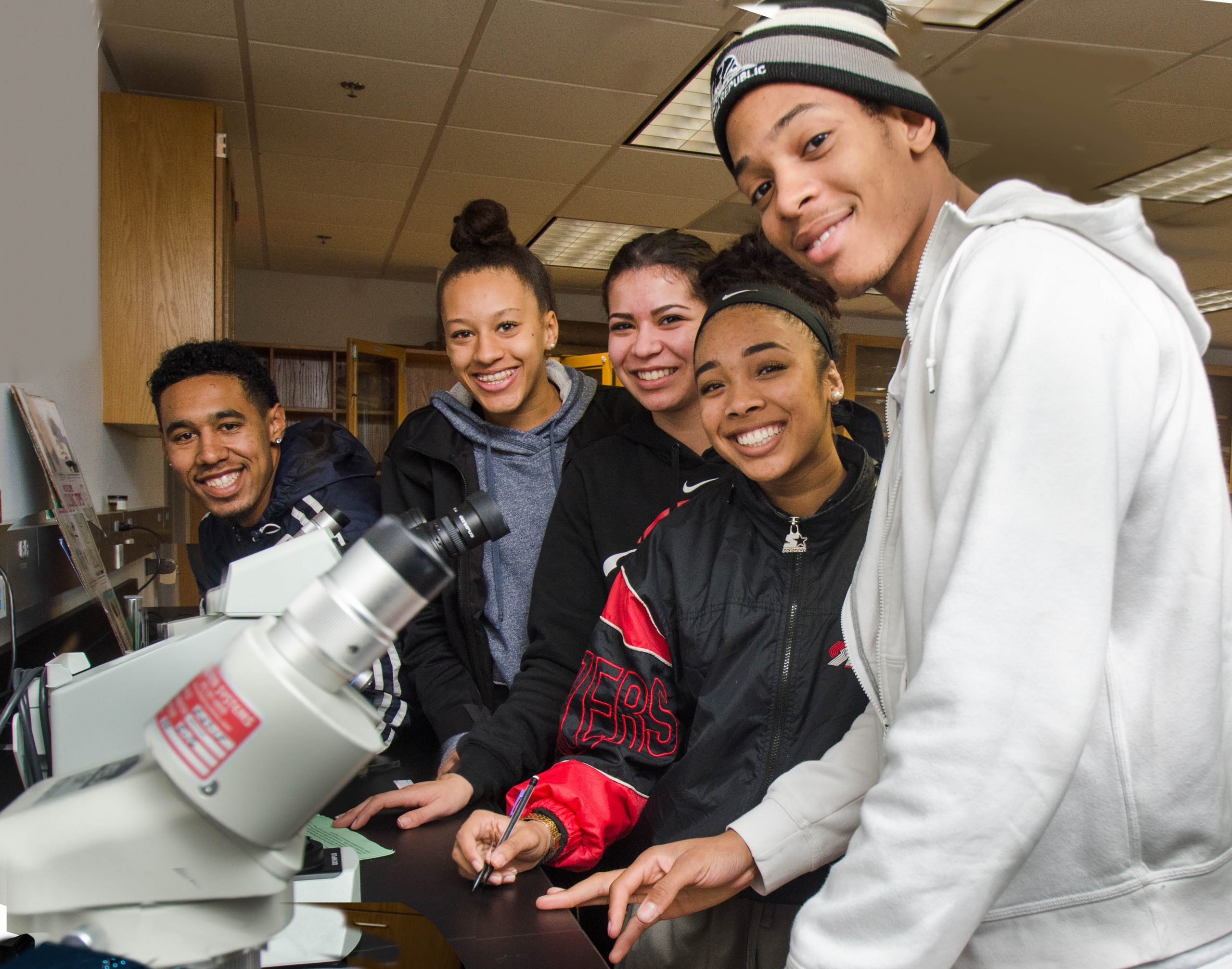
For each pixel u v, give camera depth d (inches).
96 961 13.3
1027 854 19.3
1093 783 22.0
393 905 30.5
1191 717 21.8
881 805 20.7
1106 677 21.9
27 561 62.7
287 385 269.4
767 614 39.9
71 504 61.9
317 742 12.6
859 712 38.0
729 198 205.2
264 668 12.7
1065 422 19.4
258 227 229.6
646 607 42.1
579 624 52.3
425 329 291.6
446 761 47.3
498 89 148.2
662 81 142.6
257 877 13.6
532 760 46.4
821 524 39.2
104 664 23.4
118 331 118.0
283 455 56.0
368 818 38.8
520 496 61.9
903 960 19.6
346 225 228.4
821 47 24.8
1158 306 21.6
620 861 42.3
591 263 265.9
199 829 13.3
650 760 41.1
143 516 136.6
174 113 123.0
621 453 56.5
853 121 25.2
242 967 14.6
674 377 55.6
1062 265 20.6
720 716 39.3
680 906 32.6
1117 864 22.2
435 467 61.4
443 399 62.7
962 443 21.9
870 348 311.9
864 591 28.7
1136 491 21.5
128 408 116.0
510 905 30.9
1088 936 22.4
